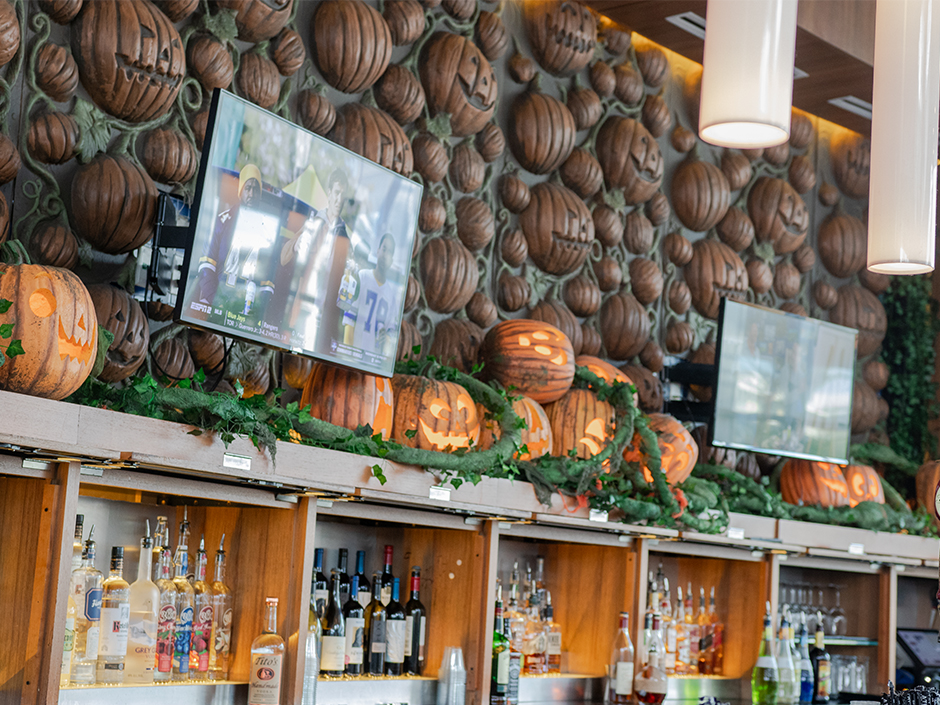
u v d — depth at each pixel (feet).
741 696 17.38
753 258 21.08
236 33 13.67
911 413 23.31
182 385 10.54
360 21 14.75
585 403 15.21
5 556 9.61
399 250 12.96
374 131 14.82
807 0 18.78
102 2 12.12
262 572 11.91
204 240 10.57
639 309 18.38
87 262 12.07
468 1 16.66
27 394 9.25
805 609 19.57
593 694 15.60
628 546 15.65
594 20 18.13
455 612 13.78
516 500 13.46
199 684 11.19
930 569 20.68
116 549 10.92
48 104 11.93
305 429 11.40
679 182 19.83
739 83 7.27
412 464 12.28
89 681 10.52
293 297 11.58
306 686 11.83
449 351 15.47
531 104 17.31
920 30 9.45
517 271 17.20
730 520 16.52
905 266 9.81
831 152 23.49
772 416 17.74
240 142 10.83
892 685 13.93
